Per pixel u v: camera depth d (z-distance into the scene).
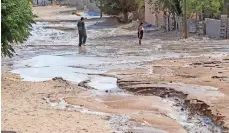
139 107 13.12
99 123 10.95
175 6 42.12
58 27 50.94
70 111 12.23
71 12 80.94
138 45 31.66
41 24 55.56
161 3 44.47
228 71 19.09
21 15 16.47
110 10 56.03
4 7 15.35
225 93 14.46
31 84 16.44
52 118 11.18
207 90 15.02
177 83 16.47
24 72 19.89
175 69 20.02
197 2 38.78
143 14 57.16
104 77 18.42
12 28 16.48
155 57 24.66
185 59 23.33
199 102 13.16
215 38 34.50
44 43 34.50
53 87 16.05
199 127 11.02
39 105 12.88
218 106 12.56
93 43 34.25
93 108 12.86
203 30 37.12
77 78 18.36
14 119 10.76
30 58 24.83
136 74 18.83
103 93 15.32
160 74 18.69
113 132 10.10
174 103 13.78
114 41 35.62
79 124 10.68
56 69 20.75
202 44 30.77
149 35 40.03
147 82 16.80
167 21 43.09
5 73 19.05
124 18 55.88
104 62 23.05
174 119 11.81
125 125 10.90
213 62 21.86
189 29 39.31
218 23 34.62
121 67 21.11
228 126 10.65
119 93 15.42
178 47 29.44
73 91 15.43
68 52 28.09
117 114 12.13
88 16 71.75
